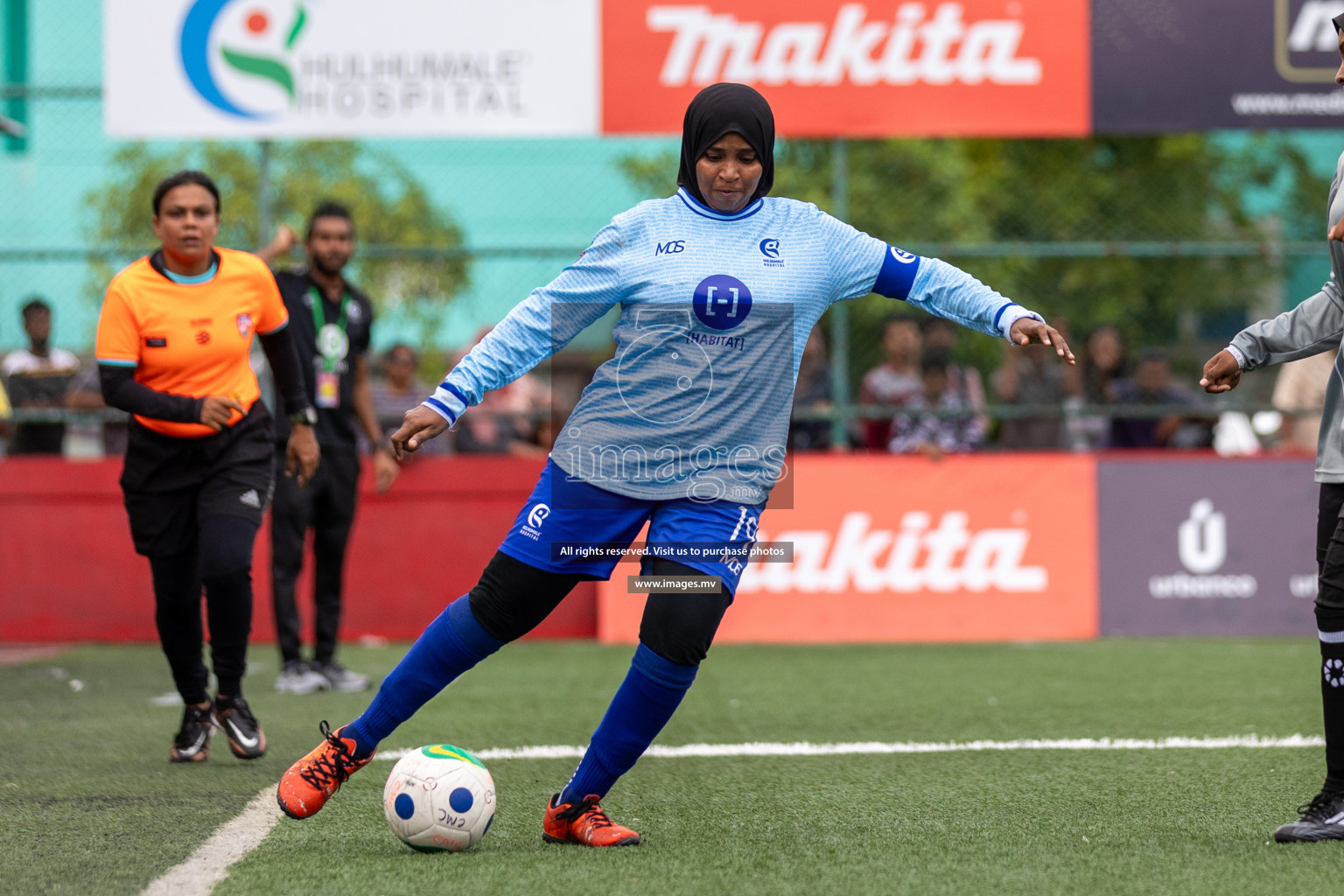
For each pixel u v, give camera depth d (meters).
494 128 30.94
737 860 11.39
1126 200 54.88
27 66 32.44
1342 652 12.18
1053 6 31.22
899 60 31.11
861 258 12.05
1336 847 11.77
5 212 32.66
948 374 32.66
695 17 30.95
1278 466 32.19
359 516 32.19
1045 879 10.70
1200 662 26.95
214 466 16.25
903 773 15.71
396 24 30.73
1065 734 18.52
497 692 23.36
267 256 24.17
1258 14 31.55
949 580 31.84
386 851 11.79
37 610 31.64
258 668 27.05
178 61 30.69
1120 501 32.09
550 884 10.59
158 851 11.81
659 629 11.41
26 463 31.69
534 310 11.57
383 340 32.66
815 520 31.77
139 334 16.06
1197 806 13.62
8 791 14.70
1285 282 49.69
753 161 11.58
